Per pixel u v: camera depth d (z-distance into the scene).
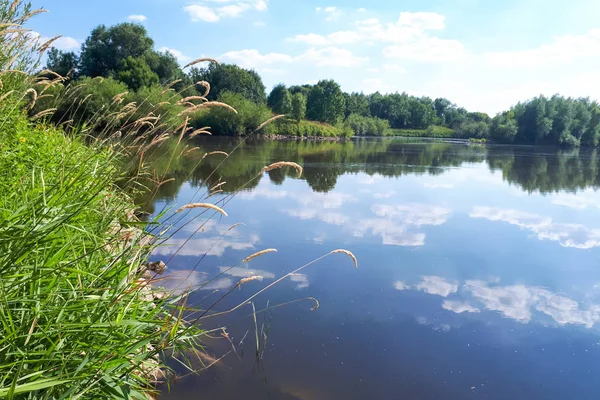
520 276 7.88
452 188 18.41
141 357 2.33
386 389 4.32
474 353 5.18
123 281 2.54
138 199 7.79
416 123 118.31
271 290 6.52
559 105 80.12
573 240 10.48
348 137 76.06
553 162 36.53
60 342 2.02
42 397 1.89
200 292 6.09
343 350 4.97
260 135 52.44
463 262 8.54
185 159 23.19
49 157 4.48
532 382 4.63
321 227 10.61
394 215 12.50
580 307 6.62
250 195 14.52
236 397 3.88
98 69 51.94
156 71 51.78
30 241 2.25
